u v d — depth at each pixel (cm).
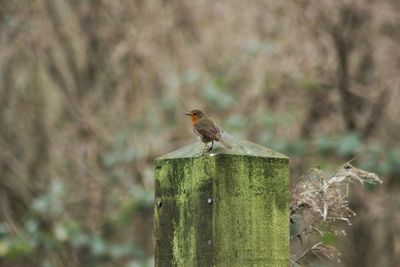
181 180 419
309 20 1354
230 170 411
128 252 1183
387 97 1326
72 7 1574
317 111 1340
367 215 1259
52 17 1586
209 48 1437
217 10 1430
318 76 1345
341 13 1345
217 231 408
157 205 427
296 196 503
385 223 1263
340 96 1340
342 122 1337
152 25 1475
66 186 1373
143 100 1460
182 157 420
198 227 412
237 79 1380
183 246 417
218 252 407
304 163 1197
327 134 1277
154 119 1383
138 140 1373
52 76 1570
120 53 1460
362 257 1259
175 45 1461
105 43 1551
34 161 1523
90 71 1554
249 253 412
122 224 1275
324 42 1349
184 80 1323
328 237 521
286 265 418
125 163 1373
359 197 1263
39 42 1577
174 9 1465
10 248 1121
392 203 1255
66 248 1255
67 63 1573
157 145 1375
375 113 1330
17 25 1558
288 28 1366
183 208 418
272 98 1344
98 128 1498
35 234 1195
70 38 1574
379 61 1335
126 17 1523
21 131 1561
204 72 1427
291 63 1345
